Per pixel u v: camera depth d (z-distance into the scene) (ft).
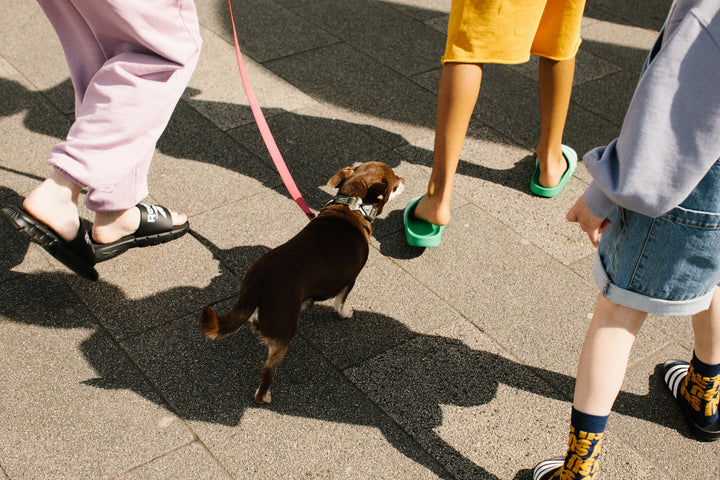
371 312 10.62
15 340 9.51
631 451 8.90
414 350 10.06
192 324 10.07
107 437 8.41
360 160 14.01
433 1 20.83
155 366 9.39
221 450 8.41
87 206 10.32
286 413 8.97
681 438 9.14
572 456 7.55
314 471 8.29
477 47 10.19
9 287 10.31
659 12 21.22
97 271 10.62
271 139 10.77
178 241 11.51
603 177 6.26
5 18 17.57
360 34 18.69
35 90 14.99
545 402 9.48
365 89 16.38
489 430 9.03
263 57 17.19
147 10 8.69
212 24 18.39
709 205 6.33
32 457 8.07
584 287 11.42
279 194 12.85
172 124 14.44
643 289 7.01
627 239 6.93
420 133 15.05
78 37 9.50
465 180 13.75
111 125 9.10
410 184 13.48
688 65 5.64
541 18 11.43
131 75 9.11
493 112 15.99
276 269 8.61
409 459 8.55
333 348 9.98
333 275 9.26
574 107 16.38
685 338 10.62
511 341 10.35
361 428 8.88
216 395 9.11
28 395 8.79
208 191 12.75
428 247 11.98
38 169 12.73
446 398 9.41
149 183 12.78
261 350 9.80
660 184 5.93
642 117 5.84
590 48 18.98
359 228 9.87
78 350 9.48
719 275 6.92
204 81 16.01
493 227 12.59
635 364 10.15
